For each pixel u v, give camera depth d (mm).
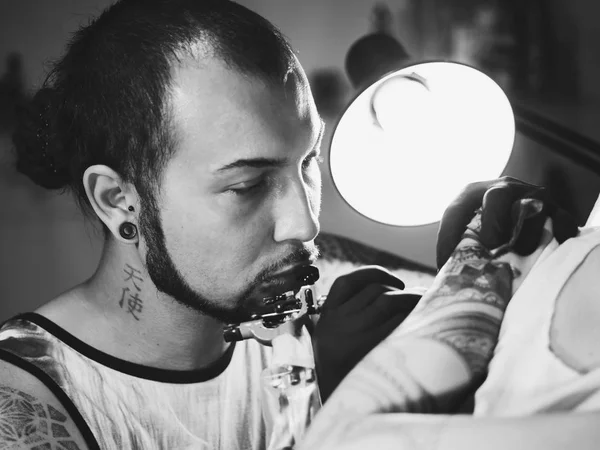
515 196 872
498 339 785
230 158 1019
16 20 2523
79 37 1167
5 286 2449
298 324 1016
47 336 1169
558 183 2455
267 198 1061
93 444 1120
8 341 1164
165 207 1067
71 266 2477
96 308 1188
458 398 752
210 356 1235
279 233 1067
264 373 1007
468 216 895
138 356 1182
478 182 919
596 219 947
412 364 770
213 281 1083
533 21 2674
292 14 2717
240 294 1086
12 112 2479
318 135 1114
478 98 1081
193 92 1023
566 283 788
